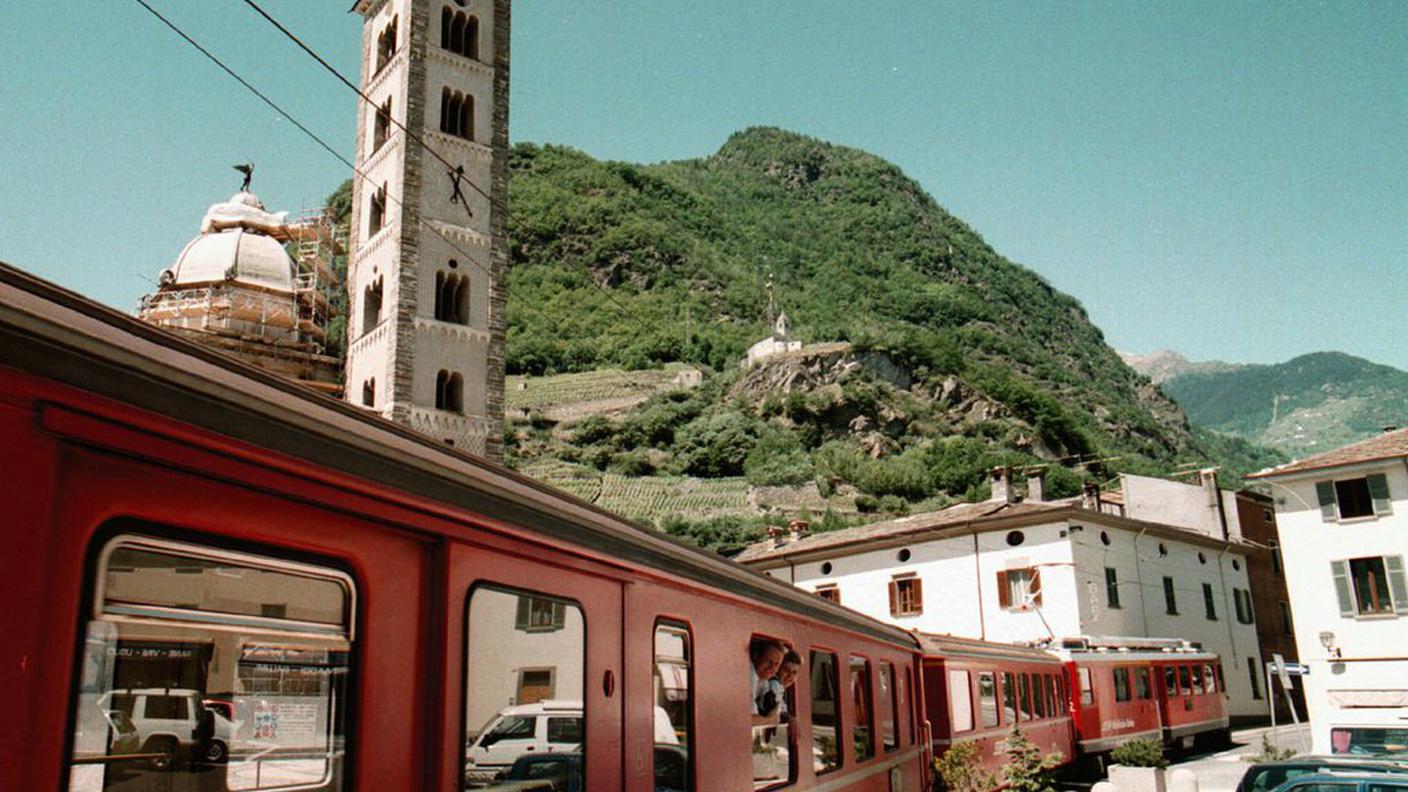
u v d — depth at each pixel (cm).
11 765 279
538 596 532
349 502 407
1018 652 2320
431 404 4484
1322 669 3222
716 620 775
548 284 18950
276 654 371
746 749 804
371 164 4994
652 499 11125
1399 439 3356
